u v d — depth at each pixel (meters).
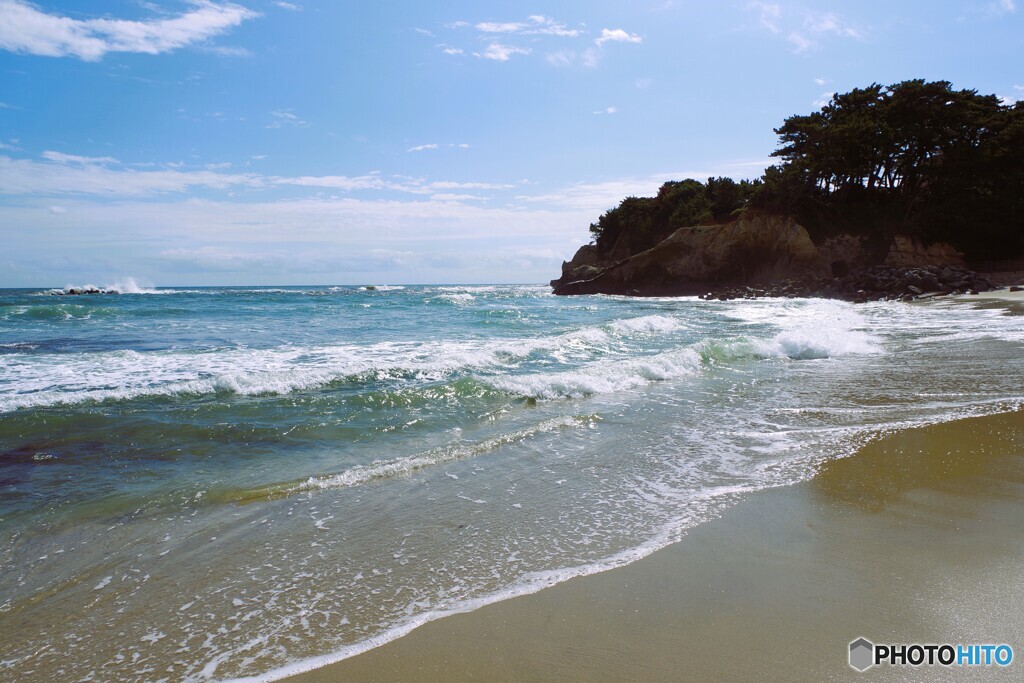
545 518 4.12
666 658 2.49
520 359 11.50
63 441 6.06
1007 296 29.72
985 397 7.69
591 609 2.91
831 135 46.16
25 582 3.37
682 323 18.36
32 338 14.84
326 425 6.73
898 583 3.05
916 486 4.52
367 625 2.85
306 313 23.48
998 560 3.27
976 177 44.50
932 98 45.19
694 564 3.35
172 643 2.76
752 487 4.64
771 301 36.59
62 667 2.60
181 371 10.09
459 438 6.30
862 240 45.47
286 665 2.54
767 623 2.73
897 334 15.55
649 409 7.59
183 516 4.26
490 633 2.73
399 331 16.77
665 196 65.56
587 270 62.84
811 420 6.83
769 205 49.50
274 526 4.06
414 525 4.04
